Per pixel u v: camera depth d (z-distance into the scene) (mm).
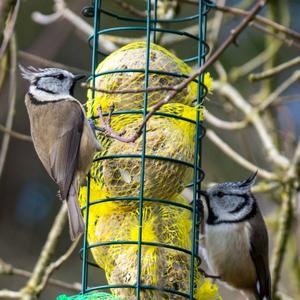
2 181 20328
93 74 11664
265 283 13688
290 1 20031
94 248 11234
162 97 11289
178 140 11148
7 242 19750
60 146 11781
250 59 18641
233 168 17922
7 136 13430
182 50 18359
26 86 16688
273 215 16141
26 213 20188
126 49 11648
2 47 12023
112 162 11188
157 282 10344
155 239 10859
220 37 18781
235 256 13469
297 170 14141
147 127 11156
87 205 11391
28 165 20641
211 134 14719
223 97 15875
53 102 12172
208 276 13750
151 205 11039
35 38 18859
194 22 18219
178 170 11094
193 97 11508
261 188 14406
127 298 10852
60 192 11531
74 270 18672
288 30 12445
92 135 11445
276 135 15820
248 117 15180
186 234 11156
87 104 11820
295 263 14695
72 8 17609
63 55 19797
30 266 19359
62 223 13430
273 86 16531
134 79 11367
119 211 11133
